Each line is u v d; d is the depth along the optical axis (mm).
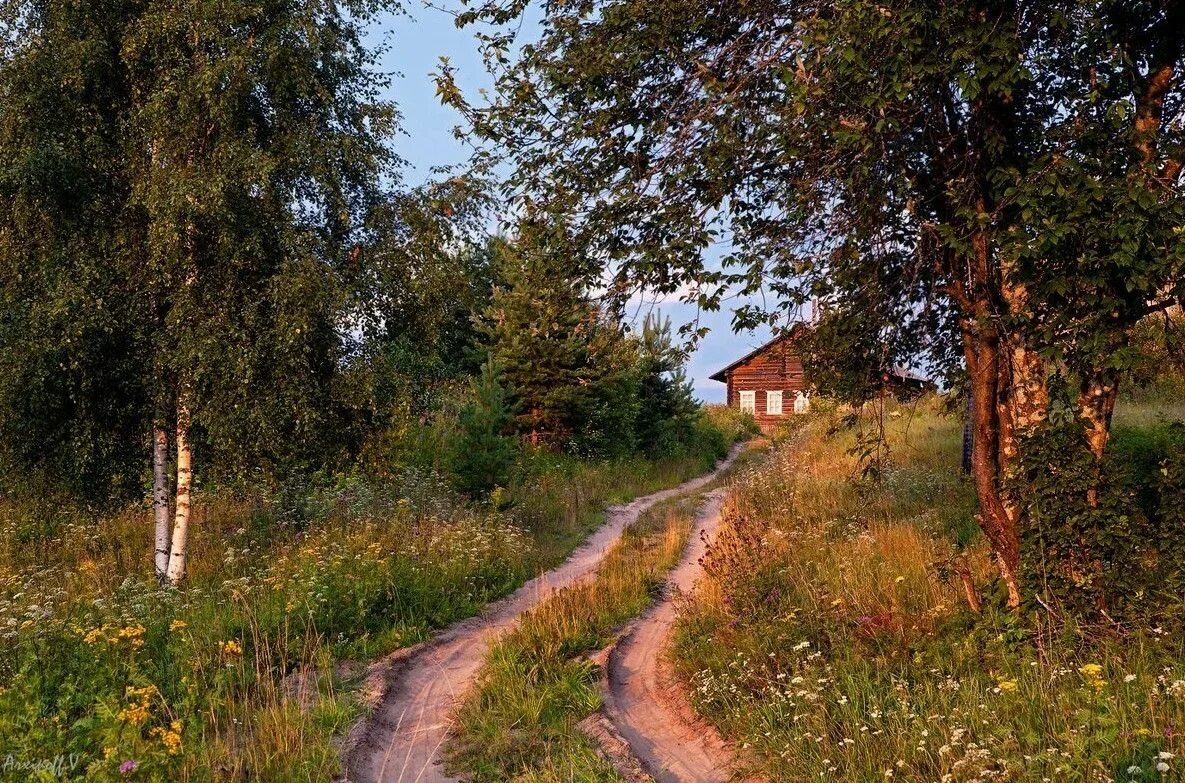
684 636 7574
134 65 10383
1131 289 4324
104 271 10000
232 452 10141
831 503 12805
